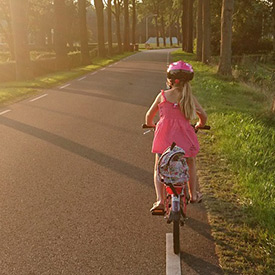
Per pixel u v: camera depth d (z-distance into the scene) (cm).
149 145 820
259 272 363
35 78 2217
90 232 450
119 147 802
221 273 365
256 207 486
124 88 1759
